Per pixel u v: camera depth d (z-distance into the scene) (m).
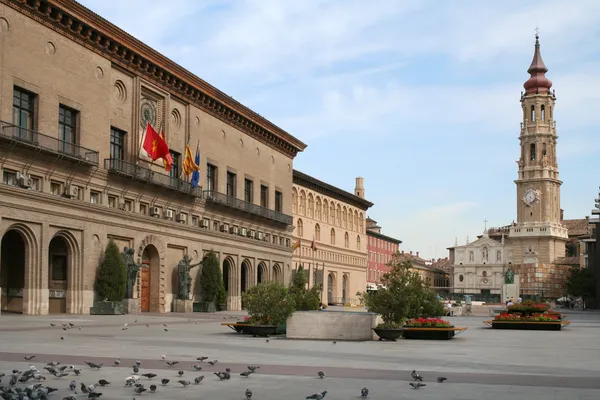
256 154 84.75
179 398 12.80
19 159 45.22
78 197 51.25
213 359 19.56
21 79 46.09
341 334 28.56
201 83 68.81
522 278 182.12
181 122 67.69
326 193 119.75
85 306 50.97
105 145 54.78
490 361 20.05
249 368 16.14
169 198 63.41
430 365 18.75
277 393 13.46
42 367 16.77
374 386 14.49
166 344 25.02
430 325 30.02
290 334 28.81
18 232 45.69
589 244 126.19
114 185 55.34
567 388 14.34
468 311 69.25
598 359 20.95
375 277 167.62
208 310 65.50
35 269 46.53
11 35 45.28
